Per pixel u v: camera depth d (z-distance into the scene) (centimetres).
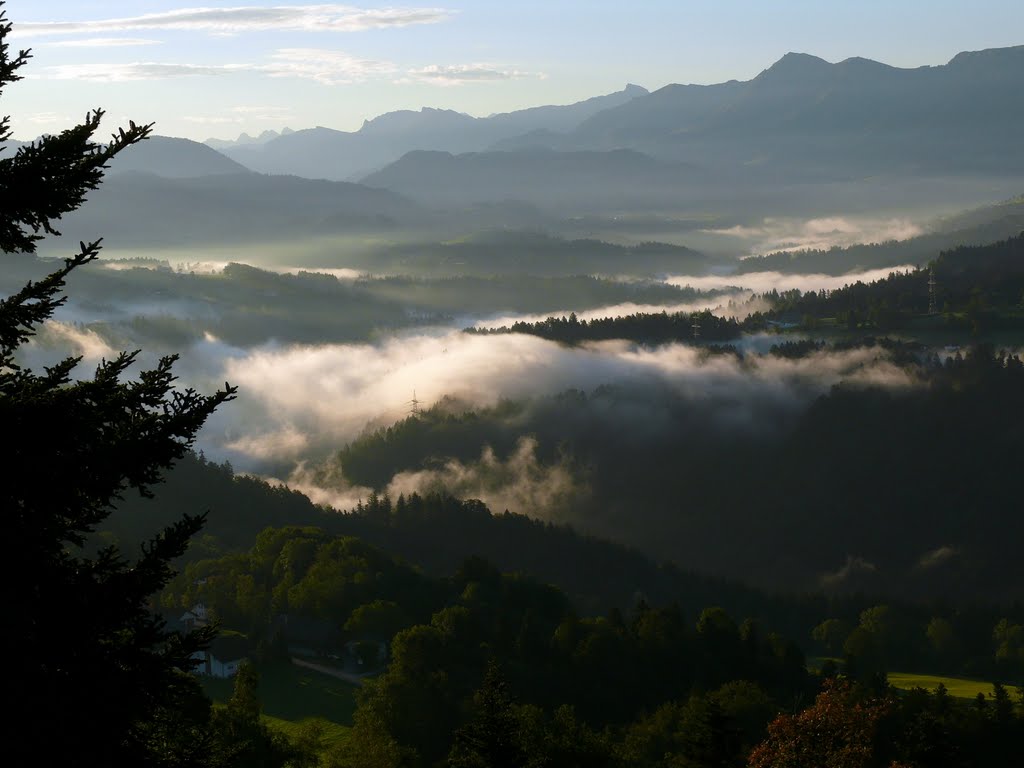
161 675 1731
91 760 1628
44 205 1758
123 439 1820
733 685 7875
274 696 8706
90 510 1820
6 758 1544
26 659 1633
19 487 1702
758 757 4541
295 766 5381
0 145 1773
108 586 1742
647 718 7812
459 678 8306
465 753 4059
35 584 1711
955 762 4969
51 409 1733
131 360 1886
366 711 7244
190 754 1841
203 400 1884
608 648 9238
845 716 4525
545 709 8144
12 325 1766
